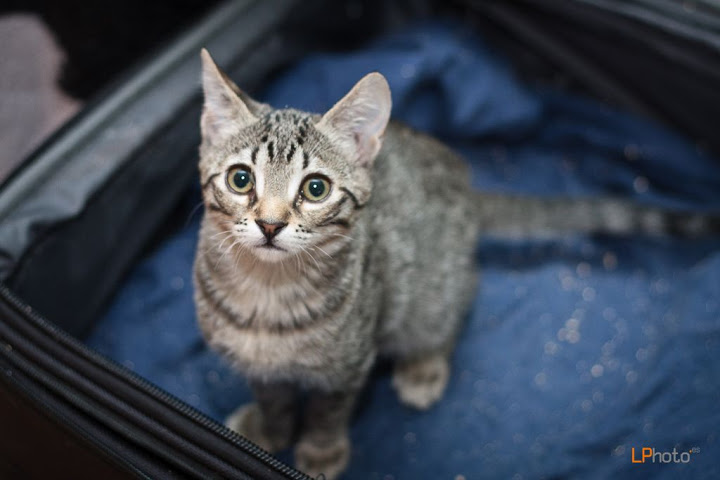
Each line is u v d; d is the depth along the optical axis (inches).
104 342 20.8
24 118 21.0
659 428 19.3
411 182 18.5
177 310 21.6
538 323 22.6
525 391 21.0
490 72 26.5
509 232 22.6
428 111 26.1
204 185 14.9
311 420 18.3
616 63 25.1
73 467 15.0
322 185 14.3
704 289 21.8
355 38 27.8
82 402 14.2
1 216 17.3
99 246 19.6
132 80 20.4
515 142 27.4
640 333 22.4
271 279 15.0
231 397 20.4
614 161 26.6
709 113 24.5
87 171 18.7
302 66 25.2
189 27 22.0
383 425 20.1
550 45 26.0
